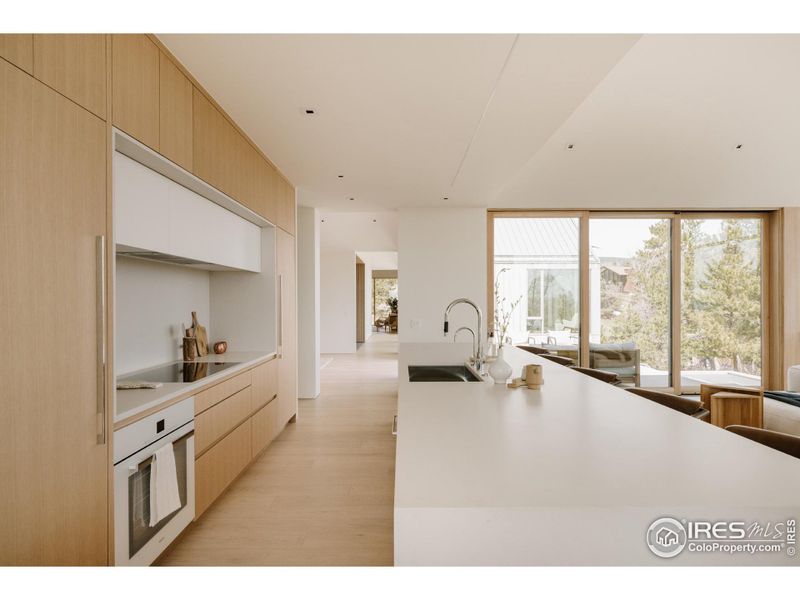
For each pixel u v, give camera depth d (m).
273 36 2.07
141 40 1.97
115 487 1.75
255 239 4.02
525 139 3.43
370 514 2.81
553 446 1.34
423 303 6.11
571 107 2.83
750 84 3.62
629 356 6.61
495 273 6.55
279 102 2.79
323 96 2.70
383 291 23.34
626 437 1.43
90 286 1.62
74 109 1.55
